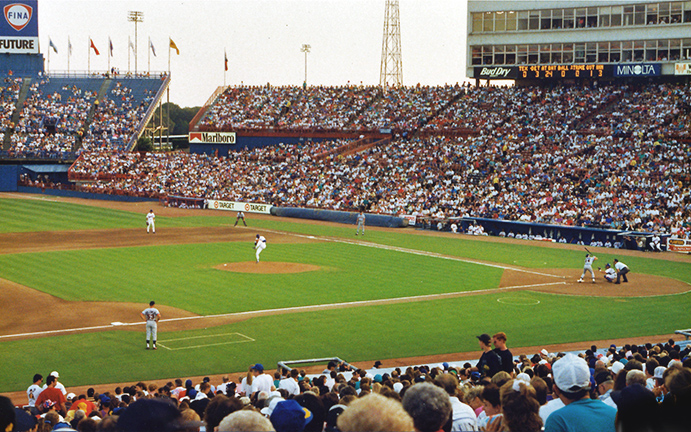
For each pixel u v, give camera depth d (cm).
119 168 9262
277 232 6375
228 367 2364
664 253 5550
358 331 2864
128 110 10556
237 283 3841
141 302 3338
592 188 6712
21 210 7488
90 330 2828
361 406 433
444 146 8231
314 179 8375
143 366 2358
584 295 3716
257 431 495
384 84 10338
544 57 8525
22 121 10062
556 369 676
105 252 4884
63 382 2172
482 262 4825
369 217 7194
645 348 2117
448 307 3350
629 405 636
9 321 2952
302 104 9944
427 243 5816
